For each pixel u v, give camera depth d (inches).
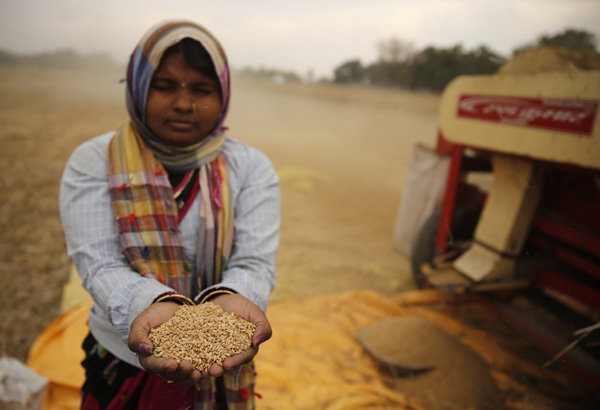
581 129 84.0
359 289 151.7
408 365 100.2
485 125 108.4
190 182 48.2
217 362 36.9
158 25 45.8
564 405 94.6
